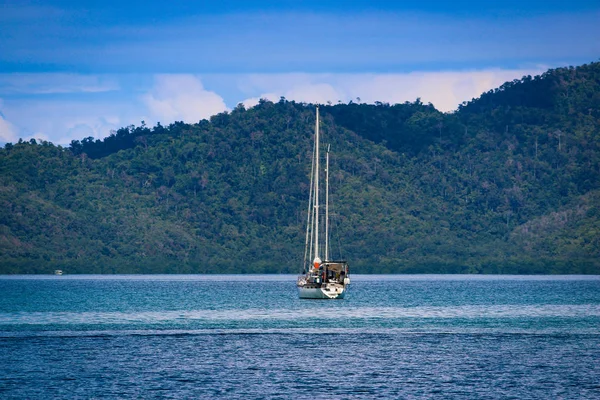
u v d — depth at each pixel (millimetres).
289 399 151125
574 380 167625
